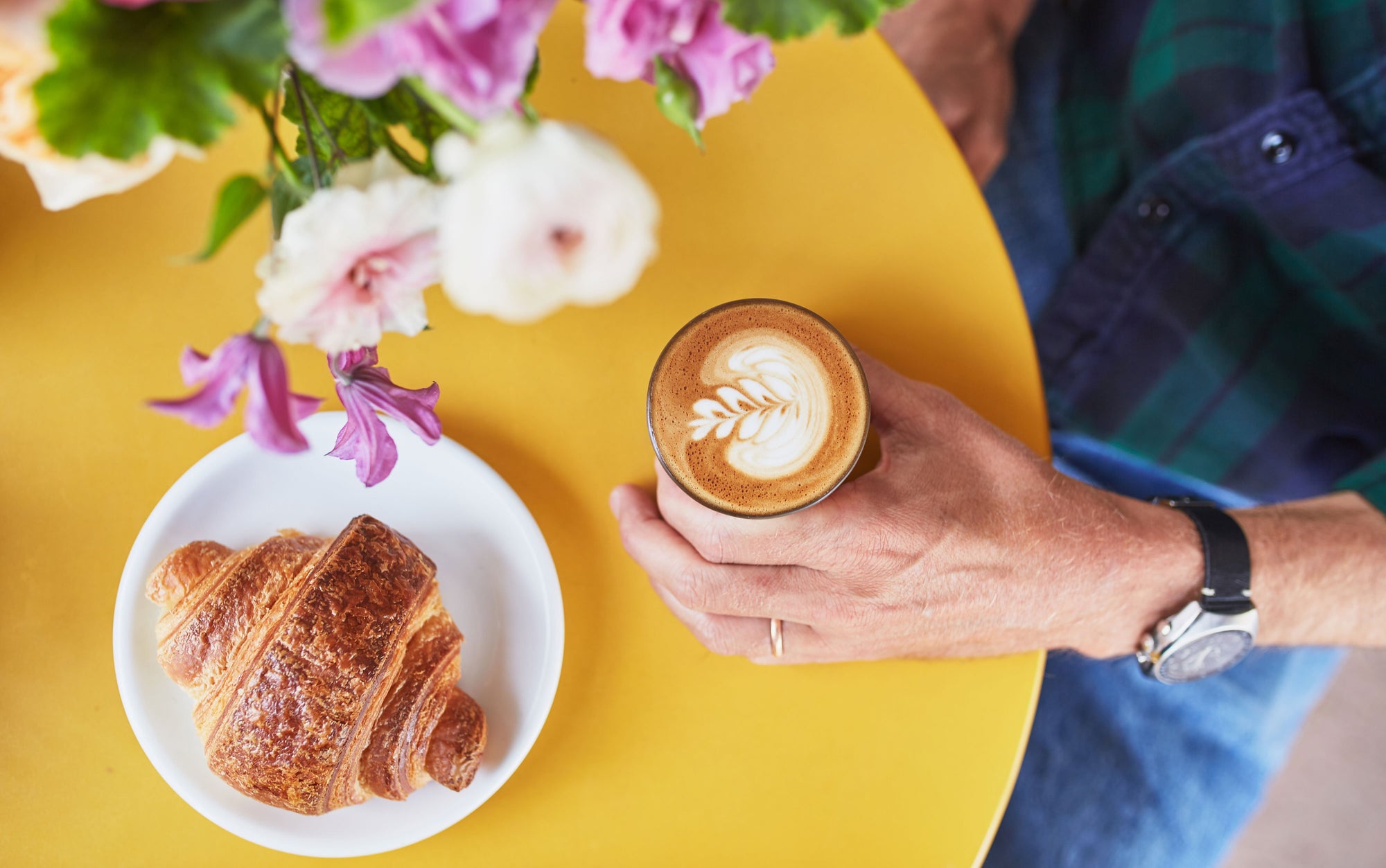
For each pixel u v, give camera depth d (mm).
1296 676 782
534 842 581
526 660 579
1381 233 686
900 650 597
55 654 574
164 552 564
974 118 797
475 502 585
